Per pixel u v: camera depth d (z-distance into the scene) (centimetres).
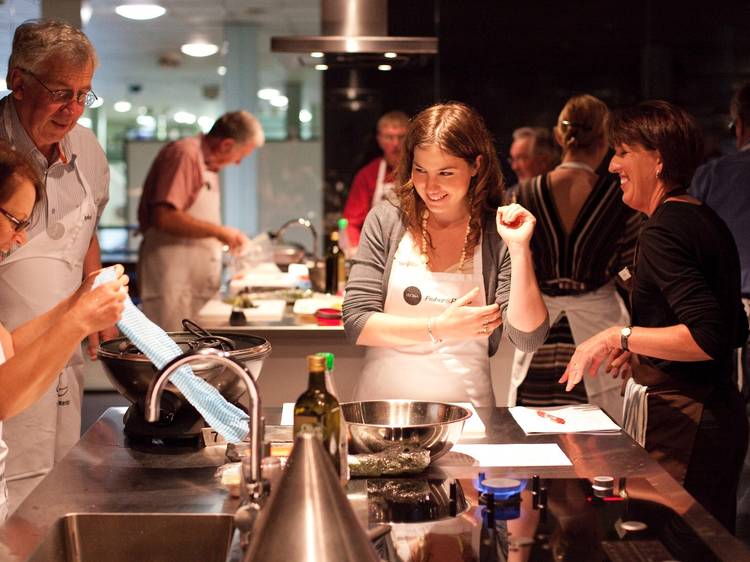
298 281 472
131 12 742
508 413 244
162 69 1040
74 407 302
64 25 268
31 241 281
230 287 454
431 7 657
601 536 158
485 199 249
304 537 127
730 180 406
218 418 193
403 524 164
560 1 651
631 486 183
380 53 499
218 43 930
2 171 189
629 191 256
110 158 1029
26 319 282
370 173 586
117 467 197
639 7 649
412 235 253
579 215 347
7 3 474
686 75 653
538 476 187
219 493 182
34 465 285
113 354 204
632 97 656
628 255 351
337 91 687
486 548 153
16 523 167
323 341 358
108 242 919
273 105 909
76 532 171
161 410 207
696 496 245
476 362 257
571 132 349
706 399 245
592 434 223
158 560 172
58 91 264
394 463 189
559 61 657
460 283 250
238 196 872
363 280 253
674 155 247
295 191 876
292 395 360
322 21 511
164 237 551
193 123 1232
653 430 247
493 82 662
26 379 183
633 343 239
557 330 356
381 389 256
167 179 536
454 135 232
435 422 212
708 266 239
